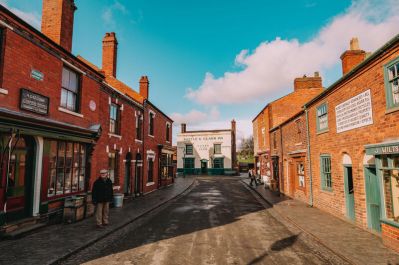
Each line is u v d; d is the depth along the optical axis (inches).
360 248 256.2
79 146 416.8
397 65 267.7
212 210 489.4
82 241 273.6
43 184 331.0
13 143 295.4
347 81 366.9
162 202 565.6
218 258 235.9
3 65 274.8
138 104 671.8
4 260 218.1
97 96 466.0
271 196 670.5
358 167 340.5
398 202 255.3
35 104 314.5
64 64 382.3
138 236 308.3
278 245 275.1
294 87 923.4
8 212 288.2
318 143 481.7
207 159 1686.8
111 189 351.3
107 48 688.4
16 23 290.5
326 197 446.0
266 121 975.0
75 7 442.3
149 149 770.8
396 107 263.0
